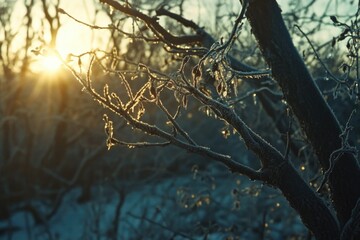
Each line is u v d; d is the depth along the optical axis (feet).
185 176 38.93
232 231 21.18
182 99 10.37
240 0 10.62
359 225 10.02
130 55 26.55
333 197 10.74
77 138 48.16
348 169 10.52
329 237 10.27
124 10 12.42
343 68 11.54
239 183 25.90
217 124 40.14
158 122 40.50
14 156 53.11
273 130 23.47
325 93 15.28
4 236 49.42
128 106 9.94
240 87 19.12
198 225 22.15
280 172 10.30
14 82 51.52
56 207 46.91
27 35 47.65
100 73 25.62
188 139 10.21
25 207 48.88
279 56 10.47
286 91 10.56
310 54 17.58
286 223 26.84
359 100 11.66
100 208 33.63
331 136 10.53
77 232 46.47
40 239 47.09
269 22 10.47
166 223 28.96
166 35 13.25
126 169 43.65
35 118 53.26
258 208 26.68
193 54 12.20
